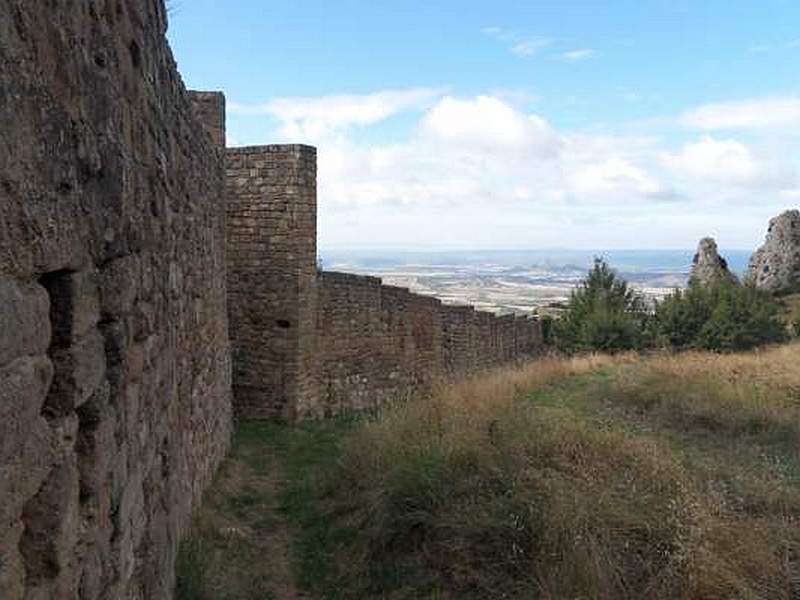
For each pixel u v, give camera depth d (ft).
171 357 17.28
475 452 22.89
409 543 20.45
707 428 30.83
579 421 28.86
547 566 17.37
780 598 15.66
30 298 6.66
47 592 7.34
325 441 38.34
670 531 17.85
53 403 7.70
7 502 6.14
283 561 21.57
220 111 37.22
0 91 5.83
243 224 46.42
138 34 12.01
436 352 63.21
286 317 45.78
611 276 93.04
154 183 14.05
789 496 21.18
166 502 15.93
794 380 38.04
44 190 6.91
